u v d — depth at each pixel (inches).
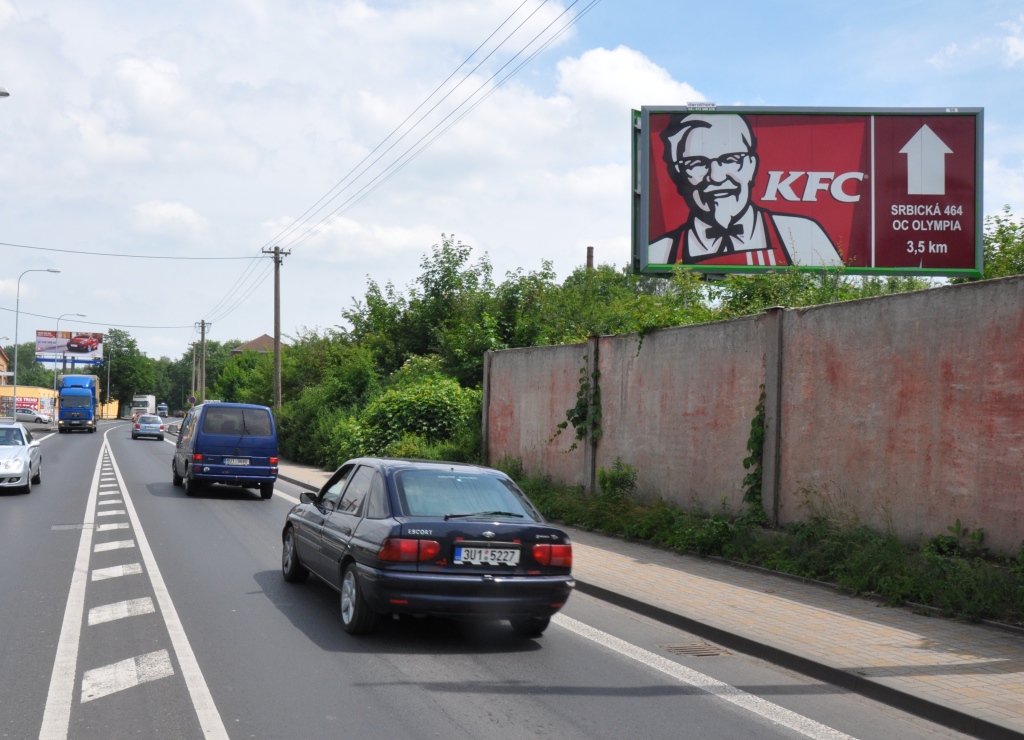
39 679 215.9
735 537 408.5
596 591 345.7
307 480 871.1
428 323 1277.1
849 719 203.6
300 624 282.4
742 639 265.1
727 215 660.7
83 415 2305.6
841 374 374.3
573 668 241.6
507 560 259.9
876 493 354.3
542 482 621.0
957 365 320.2
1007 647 255.0
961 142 654.5
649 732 190.4
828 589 340.2
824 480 381.7
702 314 521.7
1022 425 295.0
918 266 652.1
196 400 3036.4
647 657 256.2
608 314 698.2
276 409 1466.5
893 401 347.6
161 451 1475.1
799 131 660.7
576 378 601.9
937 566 307.7
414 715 196.4
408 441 860.6
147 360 5546.3
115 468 1006.4
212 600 314.7
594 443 571.2
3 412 3107.8
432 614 252.2
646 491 510.6
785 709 209.8
